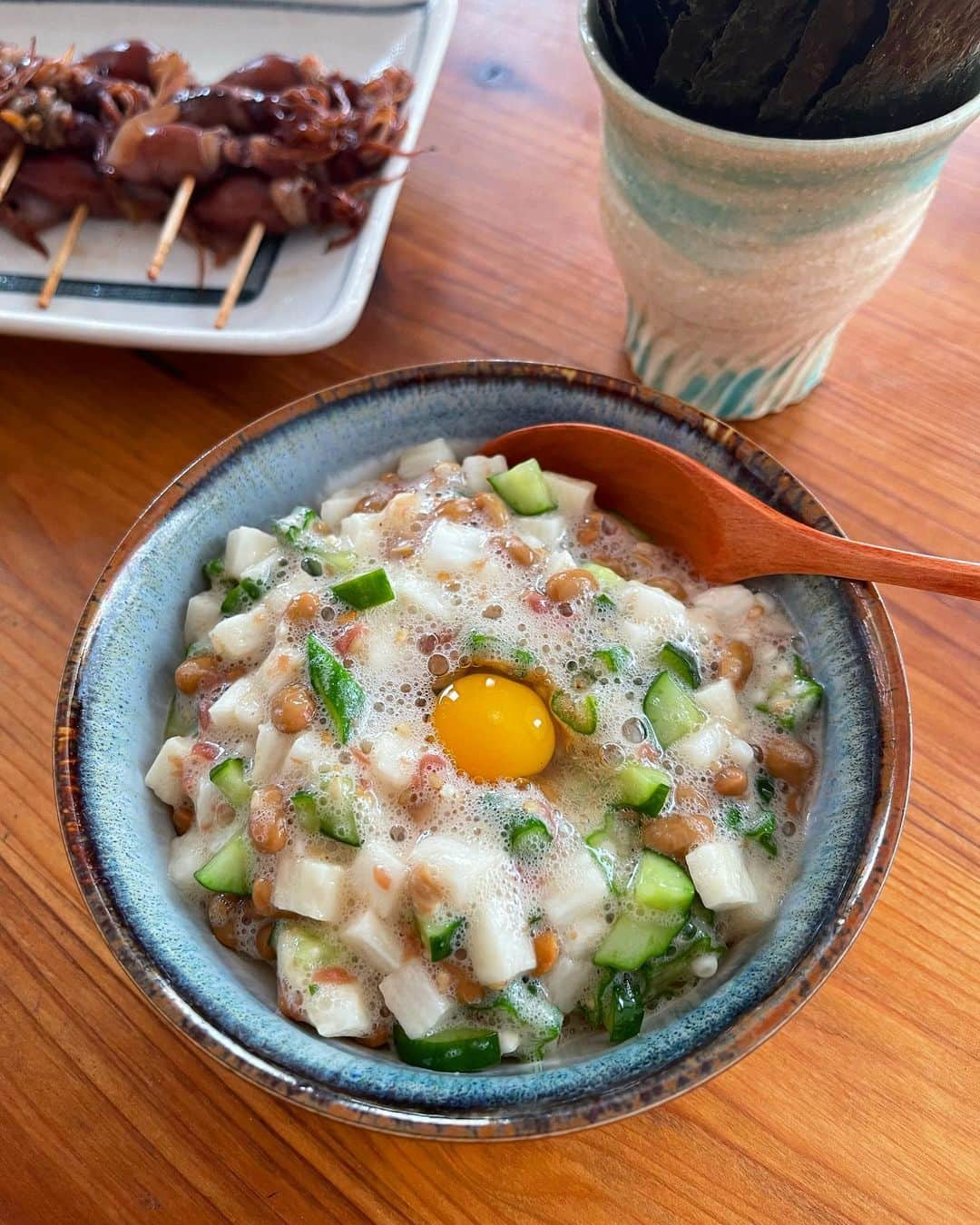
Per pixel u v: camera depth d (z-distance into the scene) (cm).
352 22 35
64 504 27
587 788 20
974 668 24
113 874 17
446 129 34
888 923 21
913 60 18
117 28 37
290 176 30
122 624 20
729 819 19
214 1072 19
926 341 29
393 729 19
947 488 26
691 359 26
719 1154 18
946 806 22
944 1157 18
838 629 19
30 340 30
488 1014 17
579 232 32
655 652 20
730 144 19
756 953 17
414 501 22
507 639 20
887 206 21
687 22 19
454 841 18
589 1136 18
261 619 21
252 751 20
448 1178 18
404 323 30
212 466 21
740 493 21
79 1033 20
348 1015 17
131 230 32
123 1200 18
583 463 23
